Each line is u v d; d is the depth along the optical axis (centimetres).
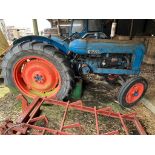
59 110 230
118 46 226
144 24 417
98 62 243
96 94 277
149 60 426
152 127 206
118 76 262
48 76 229
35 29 423
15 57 221
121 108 243
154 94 277
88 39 229
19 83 240
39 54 214
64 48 243
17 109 228
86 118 216
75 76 250
